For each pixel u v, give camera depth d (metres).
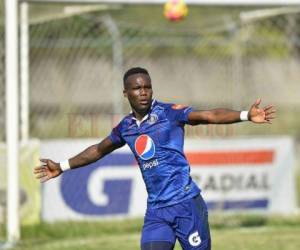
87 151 21.92
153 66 66.06
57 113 57.97
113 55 54.22
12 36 36.81
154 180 20.48
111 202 42.78
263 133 64.62
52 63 57.16
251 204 45.41
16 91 36.81
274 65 67.31
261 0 39.78
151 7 40.91
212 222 42.34
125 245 35.22
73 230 39.56
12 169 36.62
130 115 20.92
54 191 41.41
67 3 38.16
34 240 37.62
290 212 45.75
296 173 58.56
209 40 58.25
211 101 63.25
